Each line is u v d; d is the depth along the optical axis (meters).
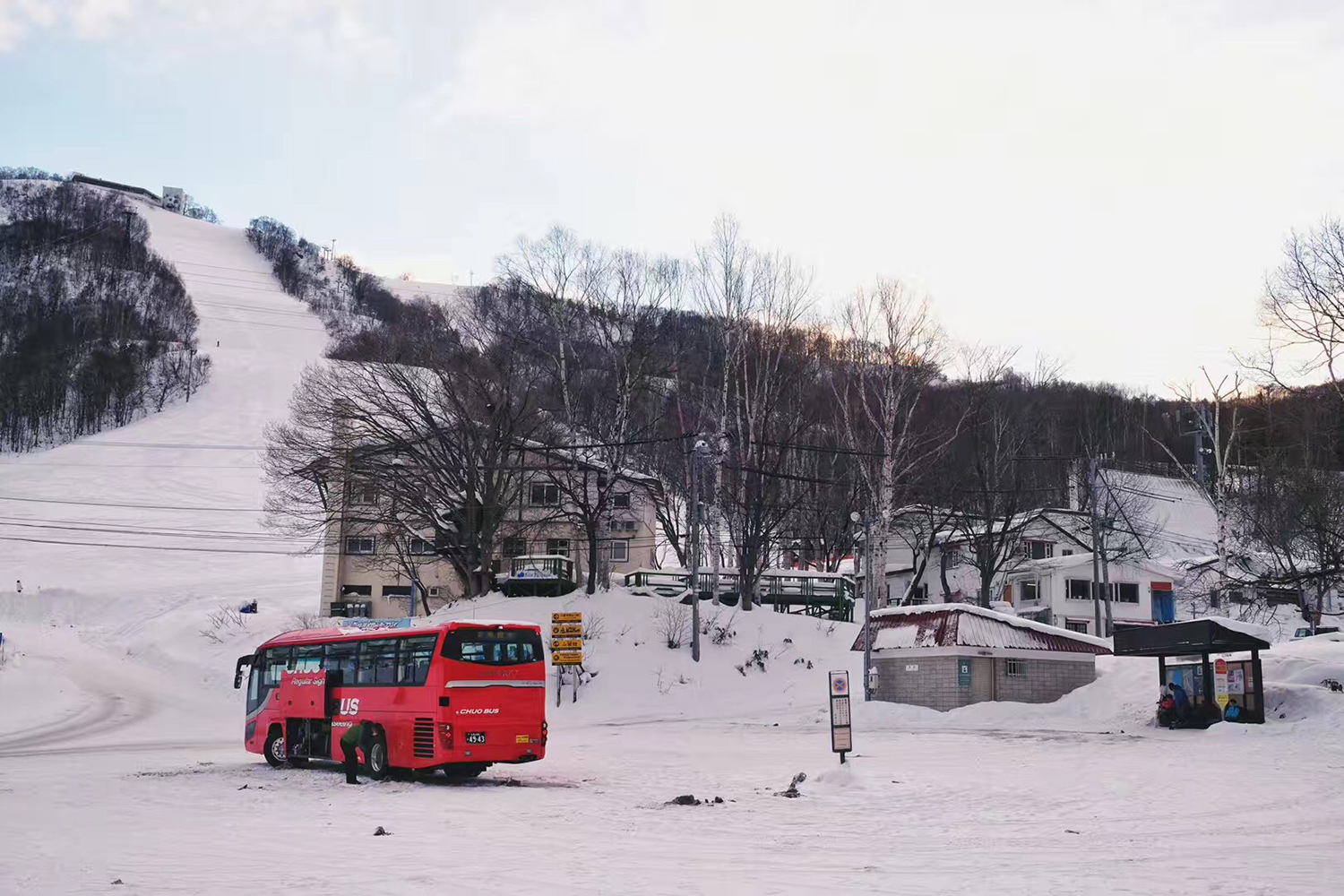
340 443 52.50
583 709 44.66
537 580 55.09
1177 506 94.62
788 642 52.59
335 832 15.12
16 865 12.11
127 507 121.69
